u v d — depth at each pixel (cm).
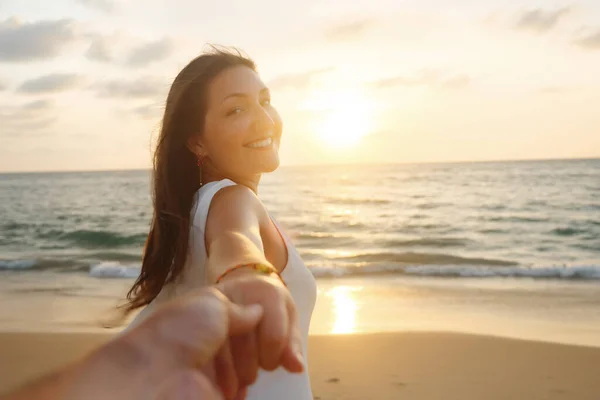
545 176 5350
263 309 39
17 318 999
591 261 1892
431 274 1495
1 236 2652
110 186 5725
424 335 799
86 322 944
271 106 175
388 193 4453
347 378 629
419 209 3453
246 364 37
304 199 4228
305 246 2358
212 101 162
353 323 938
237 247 72
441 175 6081
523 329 893
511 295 1186
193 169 163
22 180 7431
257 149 164
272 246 133
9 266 1753
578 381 618
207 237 117
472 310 1045
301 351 39
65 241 2495
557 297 1156
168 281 141
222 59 165
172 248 143
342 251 2206
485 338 780
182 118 163
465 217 3034
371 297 1184
